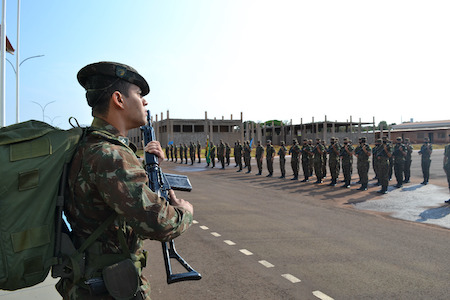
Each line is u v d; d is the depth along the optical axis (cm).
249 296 376
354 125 6850
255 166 2577
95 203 125
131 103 142
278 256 510
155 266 474
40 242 114
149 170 147
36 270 114
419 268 460
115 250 132
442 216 796
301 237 615
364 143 1254
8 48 1391
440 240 597
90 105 142
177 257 154
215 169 2355
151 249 558
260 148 1892
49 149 118
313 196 1109
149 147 152
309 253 524
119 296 125
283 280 420
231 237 616
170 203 146
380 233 643
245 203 980
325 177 1708
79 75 140
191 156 2922
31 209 113
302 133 6606
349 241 591
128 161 123
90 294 128
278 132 7244
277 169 2277
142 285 140
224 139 5762
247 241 590
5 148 112
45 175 116
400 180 1302
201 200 1033
